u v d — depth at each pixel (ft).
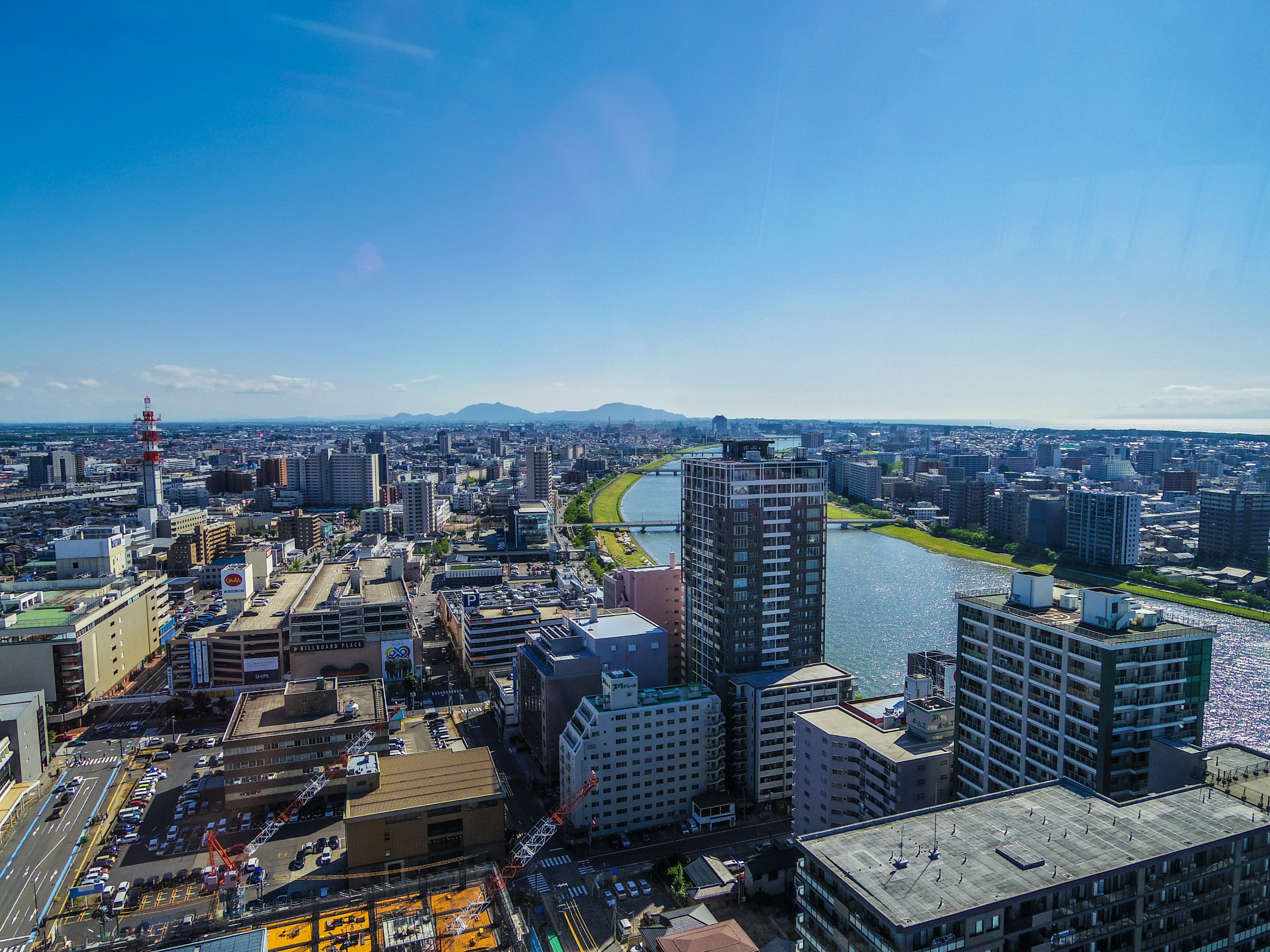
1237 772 403.34
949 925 288.51
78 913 536.42
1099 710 427.33
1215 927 339.36
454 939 397.80
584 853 620.49
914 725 572.10
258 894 558.15
